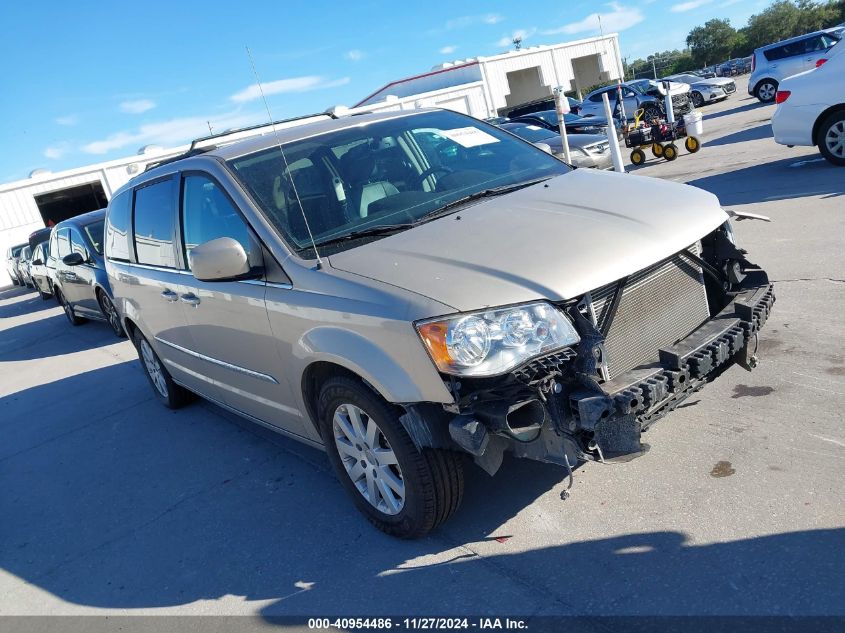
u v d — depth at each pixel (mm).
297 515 3756
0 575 3938
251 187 3701
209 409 5863
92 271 9773
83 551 3969
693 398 3885
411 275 2889
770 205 7727
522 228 3098
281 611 2973
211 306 4016
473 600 2732
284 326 3340
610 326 2820
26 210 32531
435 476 2971
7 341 13117
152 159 32469
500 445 2805
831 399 3551
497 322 2629
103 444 5668
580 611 2537
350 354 2943
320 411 3365
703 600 2443
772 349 4254
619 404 2576
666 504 3018
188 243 4273
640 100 24297
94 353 9547
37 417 7004
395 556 3152
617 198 3400
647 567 2672
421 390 2738
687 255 3227
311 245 3371
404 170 3883
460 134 4344
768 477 3035
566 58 43500
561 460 2654
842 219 6559
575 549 2875
